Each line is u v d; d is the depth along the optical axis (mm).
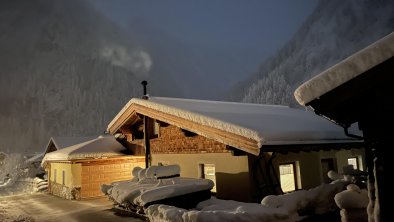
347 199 4406
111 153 14477
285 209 5430
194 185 8062
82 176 13375
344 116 3719
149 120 12844
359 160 11609
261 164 8320
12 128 114938
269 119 9312
